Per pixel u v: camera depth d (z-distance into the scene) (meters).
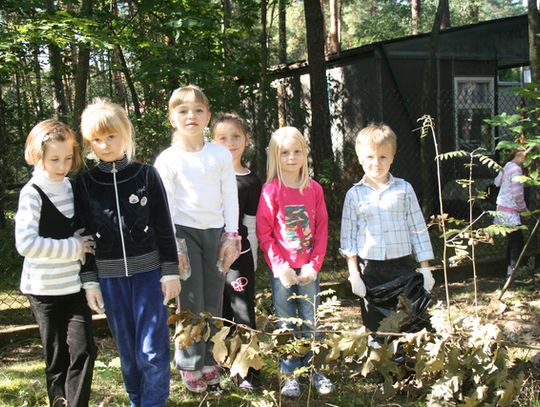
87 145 3.25
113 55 11.59
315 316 3.10
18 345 4.84
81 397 3.05
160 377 3.09
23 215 3.00
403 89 10.80
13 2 8.23
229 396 3.66
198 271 3.56
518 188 6.40
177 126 3.55
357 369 3.28
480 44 11.25
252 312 3.82
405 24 32.69
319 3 9.51
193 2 9.34
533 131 6.02
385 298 3.71
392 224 3.78
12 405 3.54
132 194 3.11
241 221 3.90
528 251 7.07
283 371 3.69
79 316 3.12
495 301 4.32
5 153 5.81
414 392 3.49
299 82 12.72
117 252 3.09
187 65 8.28
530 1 6.54
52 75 10.77
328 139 9.58
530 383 3.50
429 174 8.90
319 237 3.79
